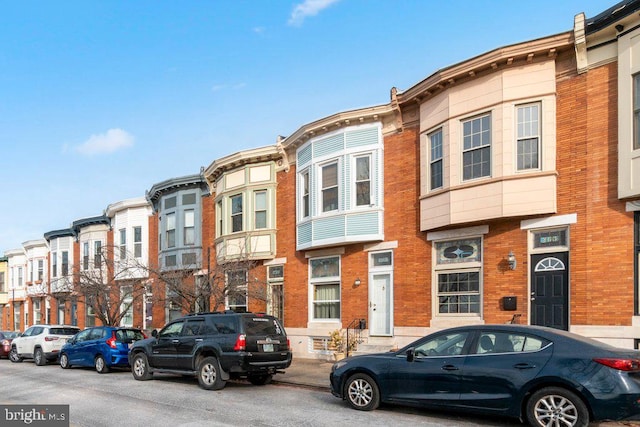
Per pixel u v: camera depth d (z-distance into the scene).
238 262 19.25
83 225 32.31
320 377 13.66
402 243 15.98
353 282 17.22
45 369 18.02
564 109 12.73
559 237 12.65
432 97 15.14
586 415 7.12
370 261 16.88
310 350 18.42
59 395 11.59
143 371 14.11
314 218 17.95
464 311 14.33
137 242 28.16
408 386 8.72
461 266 14.43
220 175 22.50
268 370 12.38
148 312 26.38
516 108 13.20
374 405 9.12
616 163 11.82
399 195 16.23
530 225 13.02
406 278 15.74
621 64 11.72
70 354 17.73
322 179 18.11
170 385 13.12
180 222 24.45
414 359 8.78
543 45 12.73
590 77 12.38
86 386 13.09
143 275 24.84
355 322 16.97
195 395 11.38
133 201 28.11
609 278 11.70
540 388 7.50
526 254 13.03
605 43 12.16
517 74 13.13
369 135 16.91
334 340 16.53
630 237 11.52
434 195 14.81
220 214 22.50
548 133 12.74
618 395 6.93
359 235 16.62
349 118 16.98
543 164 12.72
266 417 8.81
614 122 11.94
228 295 19.02
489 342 8.23
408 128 16.25
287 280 19.64
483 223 13.88
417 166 15.84
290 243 19.69
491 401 7.84
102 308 23.05
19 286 40.62
